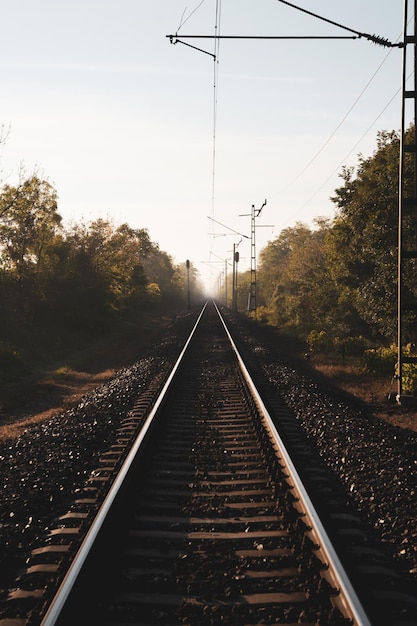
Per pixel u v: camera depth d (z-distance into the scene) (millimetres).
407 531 5637
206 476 7426
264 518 5891
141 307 74750
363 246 24609
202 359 22781
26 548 5328
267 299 78688
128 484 6734
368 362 18219
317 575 4539
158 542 5316
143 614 4082
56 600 3881
